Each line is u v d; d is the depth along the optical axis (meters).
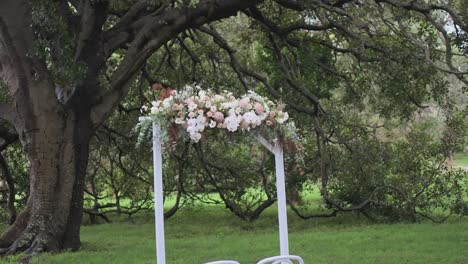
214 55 16.25
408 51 13.25
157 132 6.29
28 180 16.20
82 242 12.23
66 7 11.03
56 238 10.55
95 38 10.92
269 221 16.17
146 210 18.83
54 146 10.60
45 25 9.60
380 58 13.75
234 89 15.96
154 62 16.67
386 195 15.34
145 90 16.58
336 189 15.80
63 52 9.76
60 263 9.32
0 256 10.14
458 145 15.32
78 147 10.83
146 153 16.11
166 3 11.24
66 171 10.69
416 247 10.41
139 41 10.99
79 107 10.87
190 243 11.70
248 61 17.08
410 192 15.01
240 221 16.38
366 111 18.69
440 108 15.60
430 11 11.60
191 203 17.50
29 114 10.54
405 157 15.33
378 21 14.35
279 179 6.68
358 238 11.76
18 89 10.52
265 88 15.68
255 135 6.67
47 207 10.55
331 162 15.41
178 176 16.88
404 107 14.91
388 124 16.44
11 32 10.11
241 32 16.84
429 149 15.32
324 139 14.54
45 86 10.49
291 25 14.00
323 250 10.27
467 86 13.19
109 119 16.44
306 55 14.87
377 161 15.14
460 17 11.37
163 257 6.10
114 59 15.65
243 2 11.00
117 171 18.11
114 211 17.70
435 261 8.96
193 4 10.08
